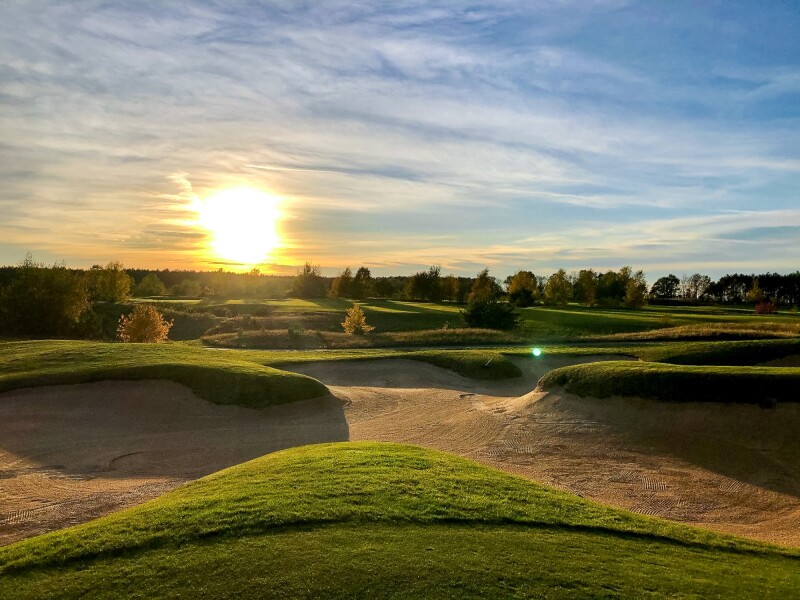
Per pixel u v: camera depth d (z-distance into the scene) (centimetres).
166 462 1608
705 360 2627
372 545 763
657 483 1441
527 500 1019
